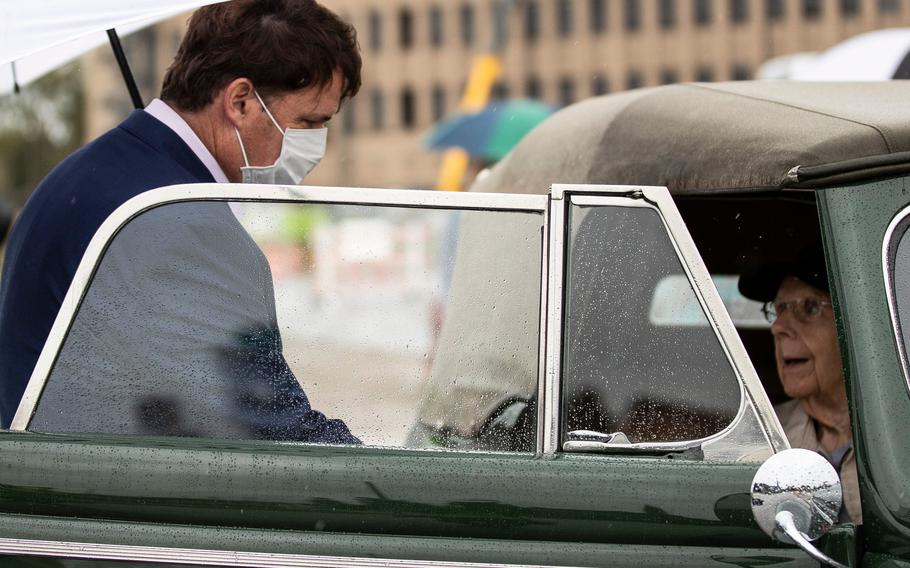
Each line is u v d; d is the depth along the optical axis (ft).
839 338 10.94
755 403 11.20
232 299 11.78
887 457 10.52
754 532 10.64
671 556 10.61
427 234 11.71
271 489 10.75
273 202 11.87
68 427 11.60
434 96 342.23
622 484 10.67
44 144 236.63
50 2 12.45
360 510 10.69
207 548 10.68
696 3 317.83
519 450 11.30
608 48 324.39
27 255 13.85
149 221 11.91
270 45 14.35
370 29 344.28
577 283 11.41
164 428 11.63
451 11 339.57
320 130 15.05
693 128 14.97
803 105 14.19
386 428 11.50
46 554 10.71
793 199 14.74
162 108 14.65
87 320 11.77
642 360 11.34
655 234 11.48
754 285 17.47
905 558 10.35
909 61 27.94
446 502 10.67
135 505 10.81
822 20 307.99
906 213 10.98
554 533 10.66
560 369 11.22
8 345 13.87
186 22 14.82
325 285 11.76
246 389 11.66
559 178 17.39
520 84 327.26
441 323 11.63
